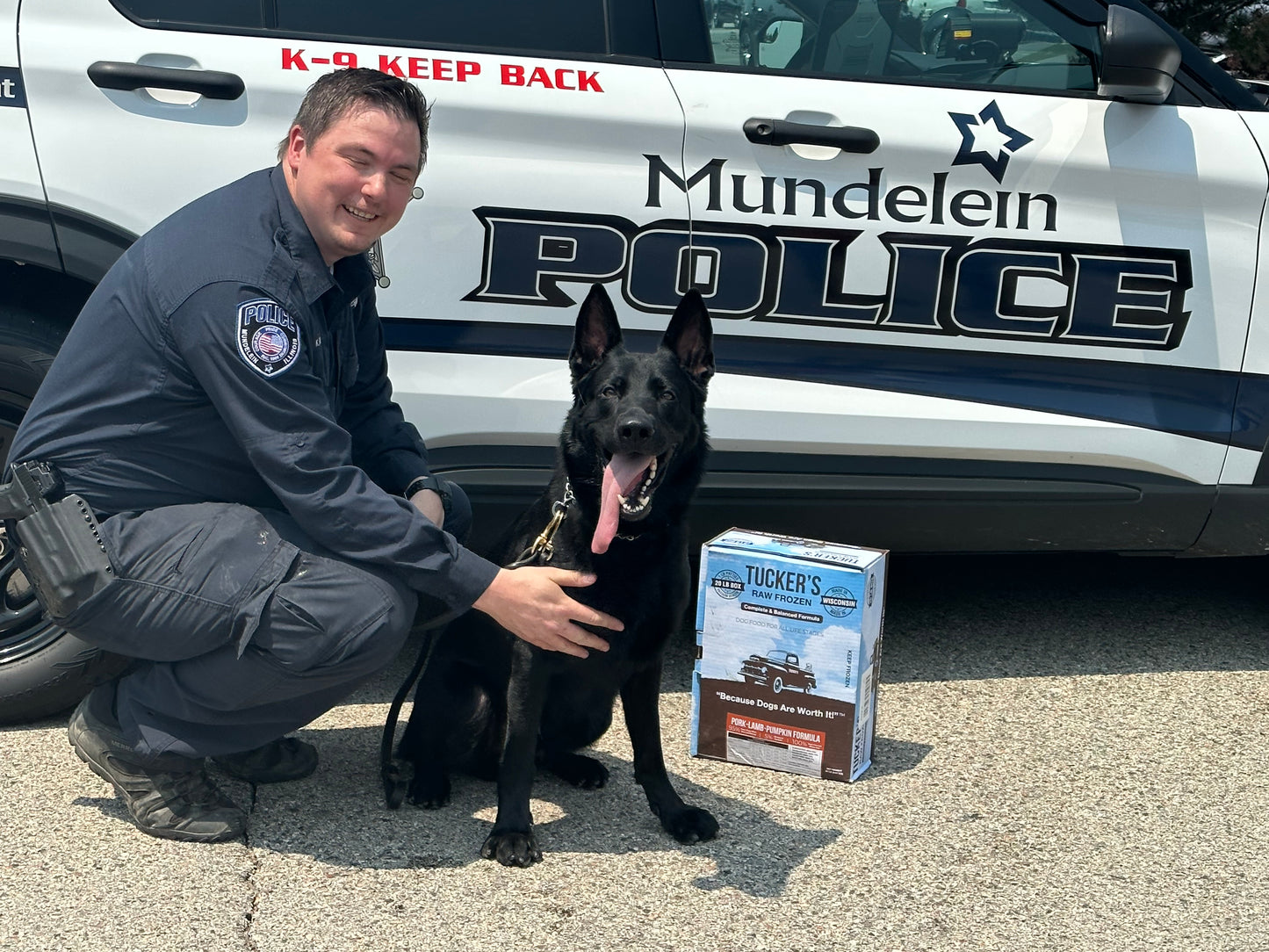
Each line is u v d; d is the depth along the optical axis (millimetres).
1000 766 2922
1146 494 3420
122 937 2098
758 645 2893
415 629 2611
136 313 2316
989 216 3271
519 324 3162
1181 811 2715
